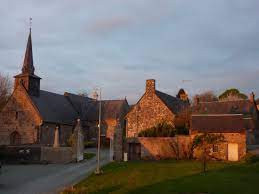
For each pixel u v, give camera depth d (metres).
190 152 32.59
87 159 36.47
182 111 44.38
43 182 22.28
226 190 16.75
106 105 61.19
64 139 52.44
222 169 24.53
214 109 48.81
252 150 33.66
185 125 38.94
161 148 33.94
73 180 22.75
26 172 27.38
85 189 18.08
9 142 49.84
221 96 77.38
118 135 34.78
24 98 49.53
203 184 18.28
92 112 60.38
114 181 20.47
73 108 58.75
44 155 34.44
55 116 51.47
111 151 34.75
